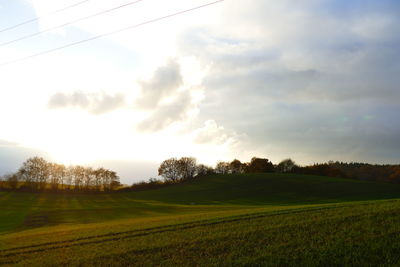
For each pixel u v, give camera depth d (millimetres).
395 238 15914
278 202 80062
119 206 77312
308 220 21875
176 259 16266
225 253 16516
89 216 56938
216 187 109500
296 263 14375
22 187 115125
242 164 167500
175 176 142500
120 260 16859
